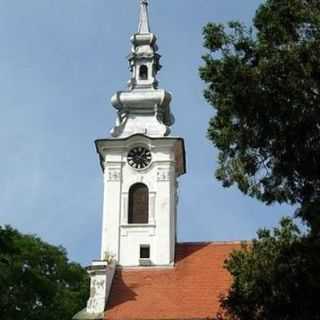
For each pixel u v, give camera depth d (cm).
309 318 2767
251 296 2948
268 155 2956
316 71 2764
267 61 2798
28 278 5550
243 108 2848
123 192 6072
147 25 6925
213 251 5906
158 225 5944
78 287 6431
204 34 2942
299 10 2820
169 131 6284
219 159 3073
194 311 5266
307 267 2794
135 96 6456
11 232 3947
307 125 2748
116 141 6184
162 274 5709
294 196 2931
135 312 5300
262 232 3097
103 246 5894
